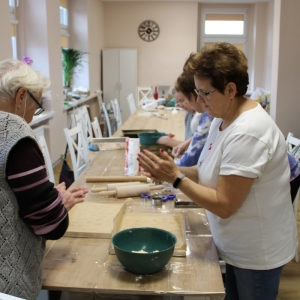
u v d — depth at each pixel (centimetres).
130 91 965
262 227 144
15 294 112
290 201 152
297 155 282
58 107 623
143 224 169
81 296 157
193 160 219
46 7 559
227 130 142
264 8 955
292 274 302
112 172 250
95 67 908
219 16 1002
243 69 136
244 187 136
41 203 114
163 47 980
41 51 568
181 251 147
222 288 128
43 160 118
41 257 126
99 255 147
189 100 174
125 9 969
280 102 504
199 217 181
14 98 124
